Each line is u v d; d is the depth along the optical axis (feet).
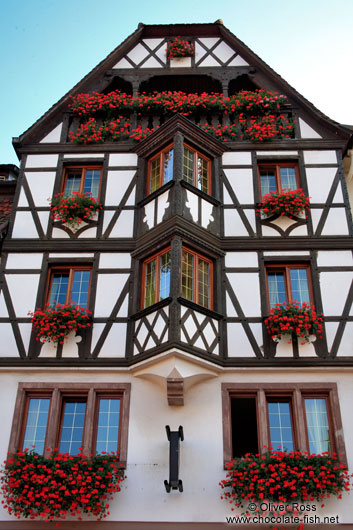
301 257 44.70
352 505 36.81
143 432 39.42
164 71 53.16
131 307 43.04
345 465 37.96
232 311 42.75
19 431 39.86
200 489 37.60
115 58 53.62
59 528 37.06
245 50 53.06
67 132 50.98
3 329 42.86
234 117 50.96
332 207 46.55
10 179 55.72
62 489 36.01
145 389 40.73
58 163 49.39
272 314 41.88
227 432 39.22
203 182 47.14
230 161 48.55
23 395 40.96
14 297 44.01
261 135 49.06
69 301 44.37
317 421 39.96
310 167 48.29
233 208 46.65
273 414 40.47
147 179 48.16
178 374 38.73
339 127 49.03
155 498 37.52
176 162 45.29
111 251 45.32
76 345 42.11
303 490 36.17
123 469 38.40
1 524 37.24
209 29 54.60
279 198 45.60
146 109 51.01
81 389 40.91
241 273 44.14
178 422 39.58
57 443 39.65
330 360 40.96
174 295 40.16
